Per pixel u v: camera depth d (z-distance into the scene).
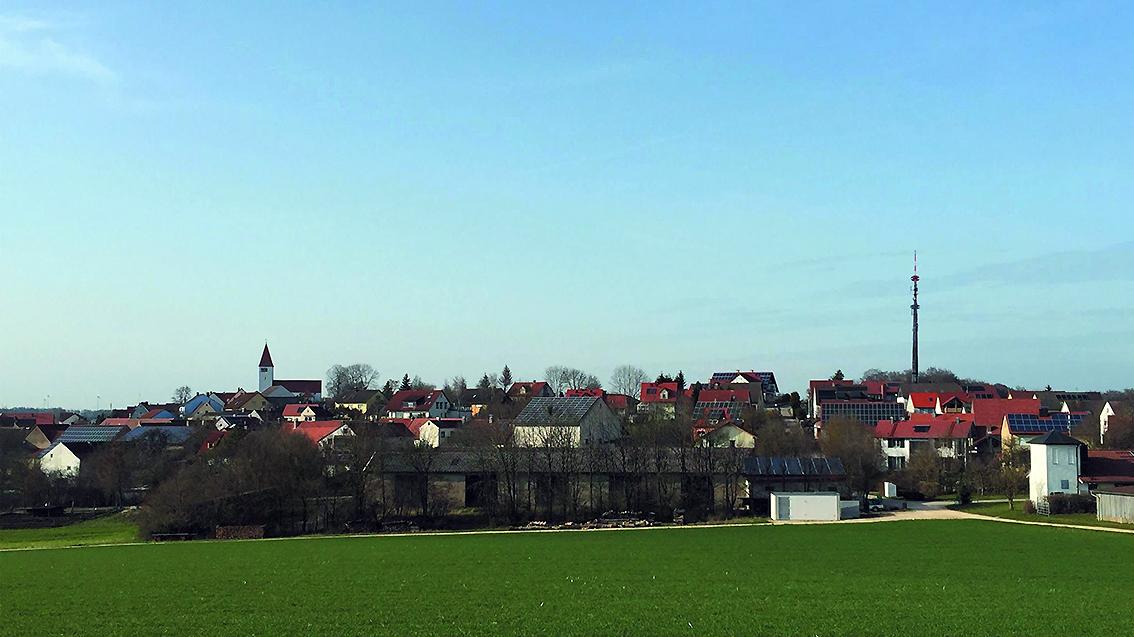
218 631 45.47
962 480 128.12
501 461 108.25
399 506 106.31
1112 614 47.25
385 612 49.28
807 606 49.75
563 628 44.81
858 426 146.00
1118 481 104.38
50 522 116.75
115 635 45.00
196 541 91.81
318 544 85.06
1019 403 170.00
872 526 92.12
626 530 93.19
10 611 51.25
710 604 50.47
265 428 164.12
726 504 105.38
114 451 137.25
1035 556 69.62
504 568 65.69
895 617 46.69
